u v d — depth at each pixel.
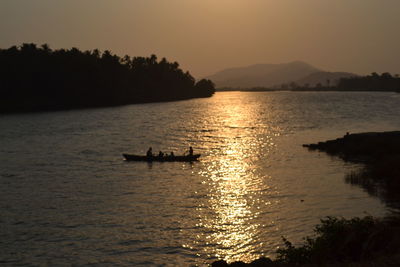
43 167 52.31
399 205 33.94
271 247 26.56
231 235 28.48
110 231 29.31
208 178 45.69
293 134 83.56
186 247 26.69
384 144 57.50
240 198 37.38
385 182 41.16
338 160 54.03
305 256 19.70
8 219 31.84
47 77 175.88
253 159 56.59
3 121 115.94
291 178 44.75
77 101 187.62
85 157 59.38
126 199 37.31
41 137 81.31
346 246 19.61
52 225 30.48
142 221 31.25
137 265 24.28
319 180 43.47
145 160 56.12
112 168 51.47
